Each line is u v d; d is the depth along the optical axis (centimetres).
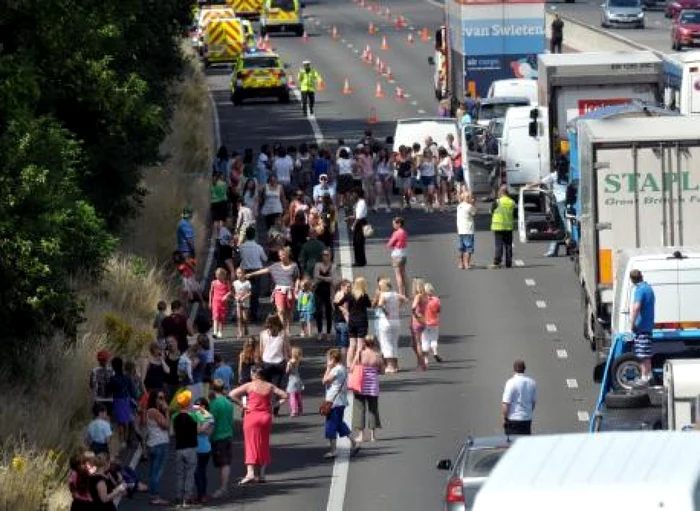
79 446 8550
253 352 10081
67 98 11938
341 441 9588
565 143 15125
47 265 9325
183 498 8438
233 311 12925
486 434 9631
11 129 9500
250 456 8794
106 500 7519
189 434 8369
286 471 9050
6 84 9556
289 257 12169
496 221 14062
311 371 11238
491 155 17412
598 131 10481
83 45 11612
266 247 14775
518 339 11856
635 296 9094
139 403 9231
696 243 10369
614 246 10425
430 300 11119
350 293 11000
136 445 9306
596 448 3331
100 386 9225
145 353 11031
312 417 10156
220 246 13712
